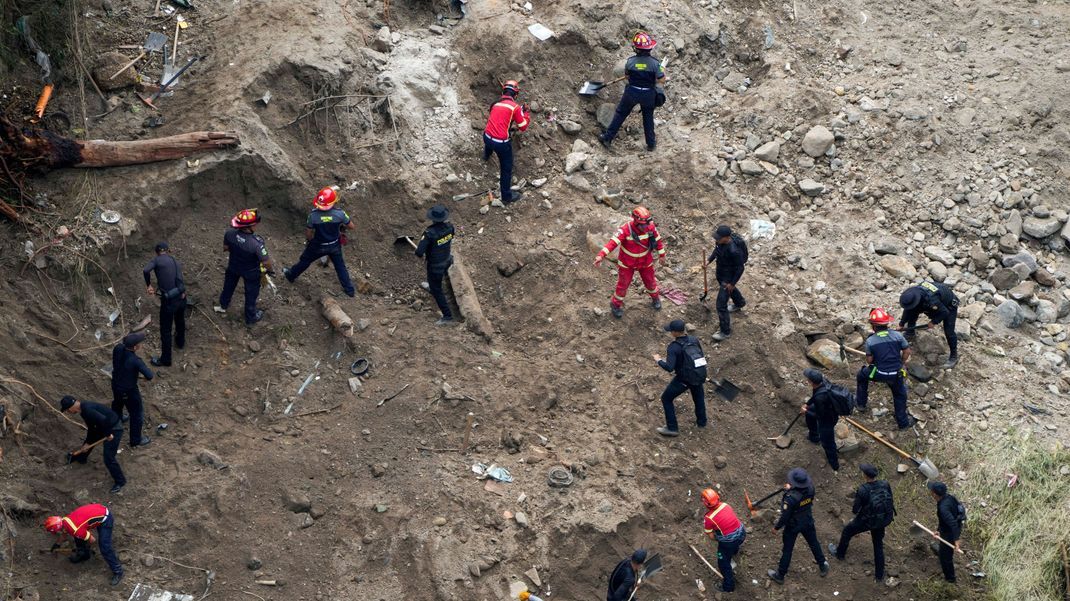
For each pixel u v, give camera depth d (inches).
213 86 1013.8
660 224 1067.3
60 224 887.7
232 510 786.2
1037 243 1101.1
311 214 900.0
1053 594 844.0
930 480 906.7
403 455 848.3
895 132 1152.8
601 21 1186.0
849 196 1112.8
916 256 1067.9
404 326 956.0
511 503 820.0
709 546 848.9
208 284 931.3
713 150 1129.4
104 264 896.3
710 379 950.4
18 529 744.3
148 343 898.1
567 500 826.8
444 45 1130.7
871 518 799.7
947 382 973.2
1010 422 946.7
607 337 962.7
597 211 1063.0
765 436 925.8
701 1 1256.8
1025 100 1209.4
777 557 854.5
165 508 779.4
